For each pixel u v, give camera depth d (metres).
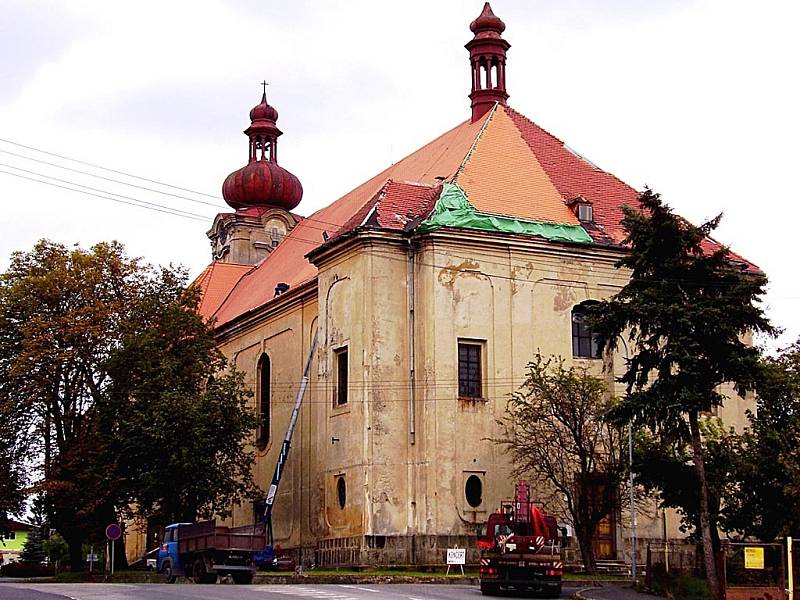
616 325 36.75
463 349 48.50
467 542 46.38
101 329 54.75
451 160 54.91
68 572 57.09
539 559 34.47
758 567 32.75
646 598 33.47
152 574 49.59
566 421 45.19
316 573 43.34
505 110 58.16
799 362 40.88
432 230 48.22
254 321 64.50
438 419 47.06
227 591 33.25
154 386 53.56
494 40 60.50
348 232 49.47
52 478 53.09
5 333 55.12
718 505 38.84
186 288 59.28
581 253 50.94
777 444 38.94
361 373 48.16
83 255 56.53
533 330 49.59
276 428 60.12
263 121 85.19
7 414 53.72
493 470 47.59
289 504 55.94
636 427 37.09
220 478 52.09
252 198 82.88
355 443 47.97
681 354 35.09
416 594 33.41
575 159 56.72
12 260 56.72
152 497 51.69
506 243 49.41
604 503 44.47
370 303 48.31
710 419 45.50
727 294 35.53
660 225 36.25
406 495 47.34
